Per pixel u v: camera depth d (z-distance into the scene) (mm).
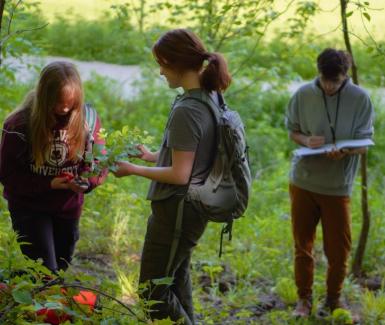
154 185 4586
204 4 8766
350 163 5965
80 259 7047
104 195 7934
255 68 11336
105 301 3936
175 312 4750
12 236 3795
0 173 4711
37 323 3535
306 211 6152
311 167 6004
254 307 6457
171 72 4449
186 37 4406
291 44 15766
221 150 4465
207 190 4473
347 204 6066
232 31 8930
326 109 5934
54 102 4449
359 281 7301
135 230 7723
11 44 7477
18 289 3340
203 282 6887
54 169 4695
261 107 13367
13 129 4605
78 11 22734
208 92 4461
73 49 18938
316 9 7848
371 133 5949
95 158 4324
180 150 4340
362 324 6352
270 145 12109
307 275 6297
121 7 9766
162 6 9289
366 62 16891
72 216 4992
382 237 7883
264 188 9828
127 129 4367
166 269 4625
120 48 19000
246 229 8109
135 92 14484
